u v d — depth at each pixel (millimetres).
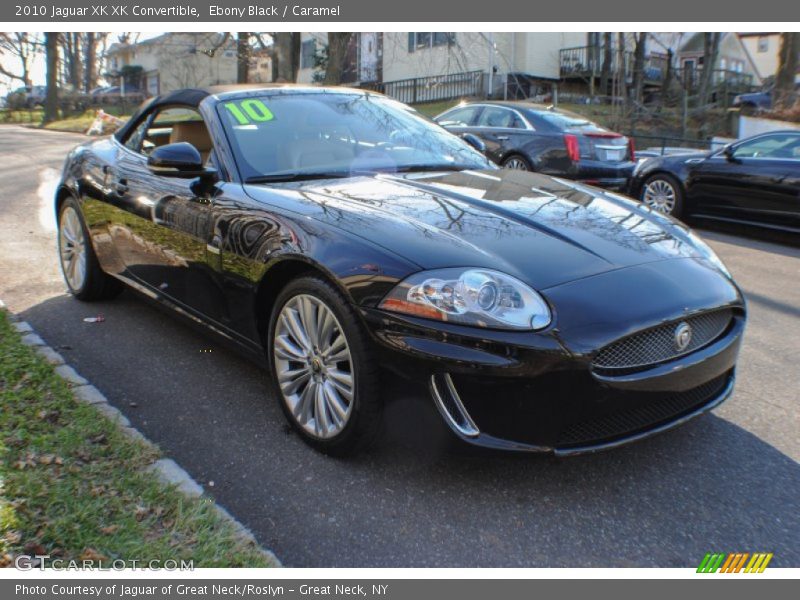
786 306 5453
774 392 3758
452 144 4340
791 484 2852
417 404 2574
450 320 2482
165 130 4293
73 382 3486
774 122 18859
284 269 3066
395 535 2480
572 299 2557
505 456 2514
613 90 21969
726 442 3186
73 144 21141
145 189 3986
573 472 2900
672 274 2846
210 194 3508
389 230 2811
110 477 2617
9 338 3930
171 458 2922
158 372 3799
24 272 5688
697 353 2777
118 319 4625
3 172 12758
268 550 2365
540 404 2475
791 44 21438
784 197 8055
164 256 3852
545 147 10047
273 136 3791
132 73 50625
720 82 30031
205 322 3648
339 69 19156
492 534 2502
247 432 3170
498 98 25609
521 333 2449
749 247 7992
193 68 45906
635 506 2684
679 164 9133
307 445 3045
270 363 3182
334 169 3695
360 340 2664
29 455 2684
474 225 2926
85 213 4621
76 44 50219
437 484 2791
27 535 2246
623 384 2543
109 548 2229
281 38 19984
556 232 2965
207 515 2434
